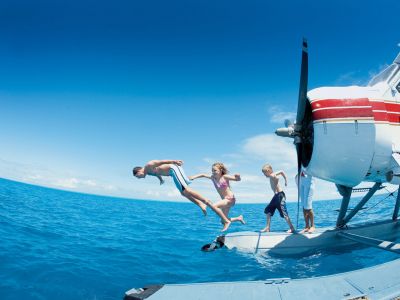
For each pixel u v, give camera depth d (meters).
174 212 26.27
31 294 4.34
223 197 7.34
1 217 11.71
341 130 6.18
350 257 6.65
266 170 8.43
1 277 4.95
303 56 6.23
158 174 6.38
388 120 6.47
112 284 4.92
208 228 13.80
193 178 7.44
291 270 5.76
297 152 6.97
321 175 6.60
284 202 8.20
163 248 8.09
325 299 2.94
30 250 6.96
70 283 4.87
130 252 7.43
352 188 7.71
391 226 8.77
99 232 10.74
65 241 8.52
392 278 3.39
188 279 5.27
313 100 6.41
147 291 3.34
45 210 17.62
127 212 23.38
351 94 6.42
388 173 6.49
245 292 3.24
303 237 7.58
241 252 7.36
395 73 6.85
